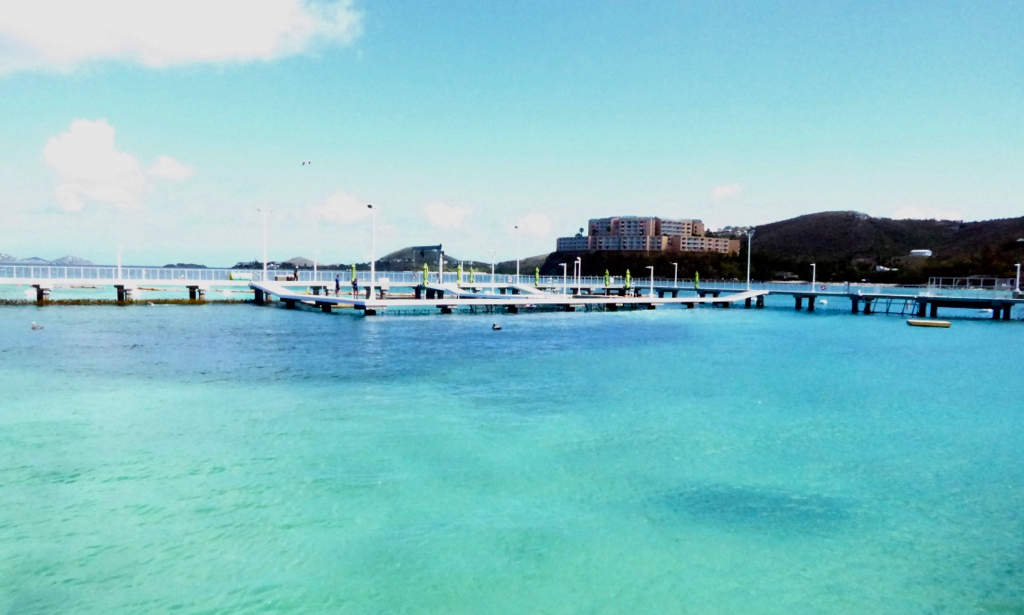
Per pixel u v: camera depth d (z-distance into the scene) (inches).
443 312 2021.4
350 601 302.0
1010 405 717.9
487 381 840.3
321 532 375.6
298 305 2183.8
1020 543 368.2
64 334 1273.4
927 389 812.0
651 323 1824.6
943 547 362.9
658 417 652.7
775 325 1811.0
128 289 2197.3
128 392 737.0
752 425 624.4
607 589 314.2
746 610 296.7
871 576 329.4
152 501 416.2
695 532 381.7
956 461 515.5
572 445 552.7
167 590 309.6
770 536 376.5
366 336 1338.6
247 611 292.5
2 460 490.6
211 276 3159.5
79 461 490.6
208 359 986.1
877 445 558.6
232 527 379.9
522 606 298.2
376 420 627.8
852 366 1003.9
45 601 298.0
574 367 965.2
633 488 452.1
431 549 356.5
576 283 3380.9
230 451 521.3
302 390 764.6
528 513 407.5
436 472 480.4
